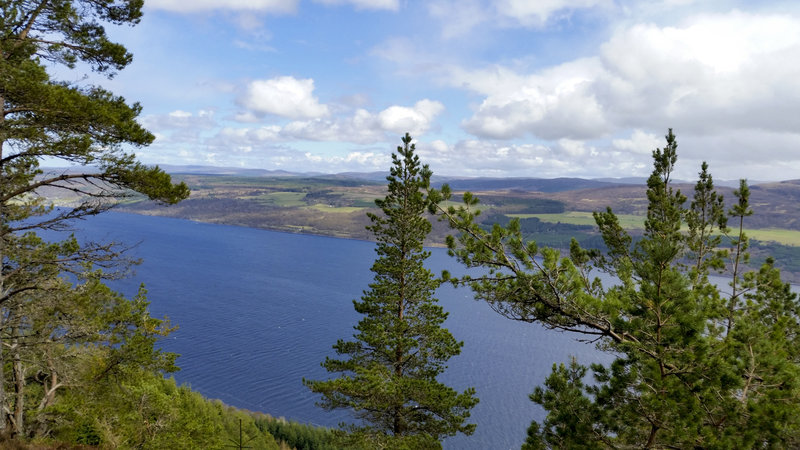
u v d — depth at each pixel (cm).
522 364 10775
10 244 1359
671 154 1357
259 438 3653
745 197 1352
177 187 1308
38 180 1215
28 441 1602
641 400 901
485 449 6956
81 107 1102
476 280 1067
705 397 848
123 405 1931
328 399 2144
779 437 779
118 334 1759
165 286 16500
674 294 865
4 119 1124
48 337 1447
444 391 2052
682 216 1390
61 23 1255
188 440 2100
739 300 1348
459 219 1073
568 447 992
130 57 1370
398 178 2314
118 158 1198
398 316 2414
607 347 1110
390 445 1972
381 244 2405
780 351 900
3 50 1118
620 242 1223
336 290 18075
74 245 1535
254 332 11656
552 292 991
